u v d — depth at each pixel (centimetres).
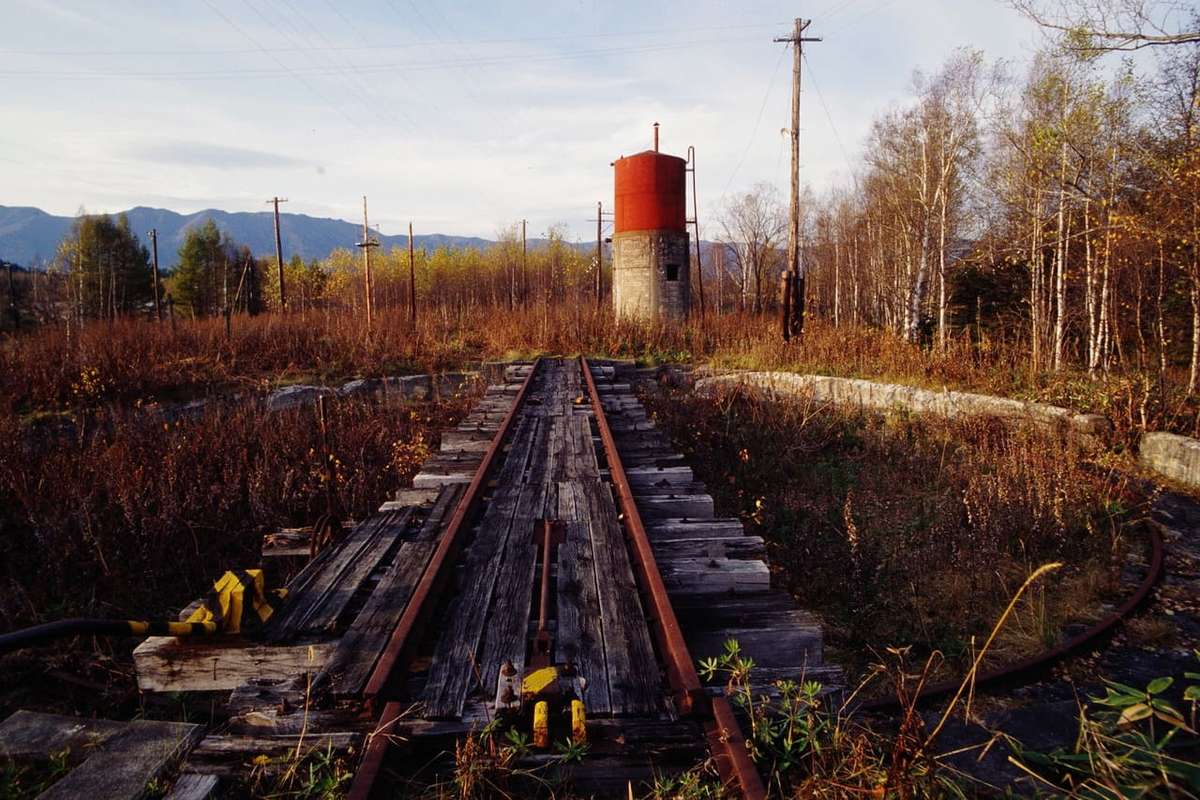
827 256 5253
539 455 762
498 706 301
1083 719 303
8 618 535
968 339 1459
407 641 349
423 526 542
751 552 490
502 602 402
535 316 2072
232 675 372
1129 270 1736
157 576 616
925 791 266
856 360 1511
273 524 723
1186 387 1188
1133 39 930
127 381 1182
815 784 264
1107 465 869
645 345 1881
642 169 2272
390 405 1273
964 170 2569
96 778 300
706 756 282
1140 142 1558
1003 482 737
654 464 747
